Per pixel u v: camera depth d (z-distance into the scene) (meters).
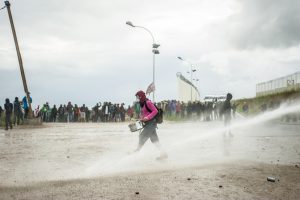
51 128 25.53
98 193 5.44
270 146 11.97
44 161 8.78
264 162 8.36
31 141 14.55
